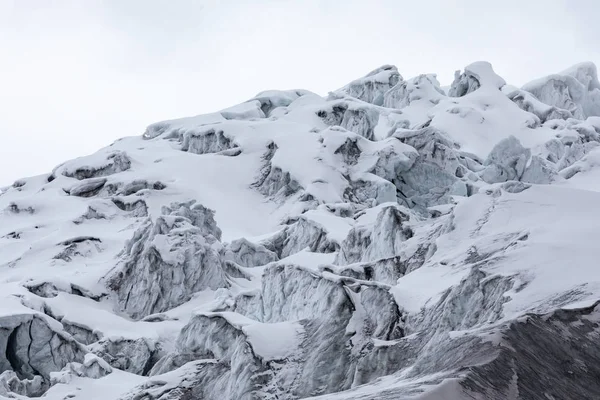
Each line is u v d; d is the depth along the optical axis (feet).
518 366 73.51
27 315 222.89
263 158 454.81
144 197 383.45
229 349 140.56
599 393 75.31
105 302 260.83
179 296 257.14
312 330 131.75
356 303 133.90
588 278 107.96
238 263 300.61
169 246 264.72
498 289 116.88
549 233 133.49
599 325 87.15
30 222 393.09
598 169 393.50
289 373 123.03
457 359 77.25
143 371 217.97
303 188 402.93
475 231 155.43
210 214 307.17
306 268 163.94
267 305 172.65
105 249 317.63
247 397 119.75
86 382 169.89
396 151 403.13
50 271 293.02
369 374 118.32
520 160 394.73
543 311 100.78
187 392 131.03
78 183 426.92
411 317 128.98
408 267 163.84
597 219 137.80
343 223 299.79
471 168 420.36
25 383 187.93
